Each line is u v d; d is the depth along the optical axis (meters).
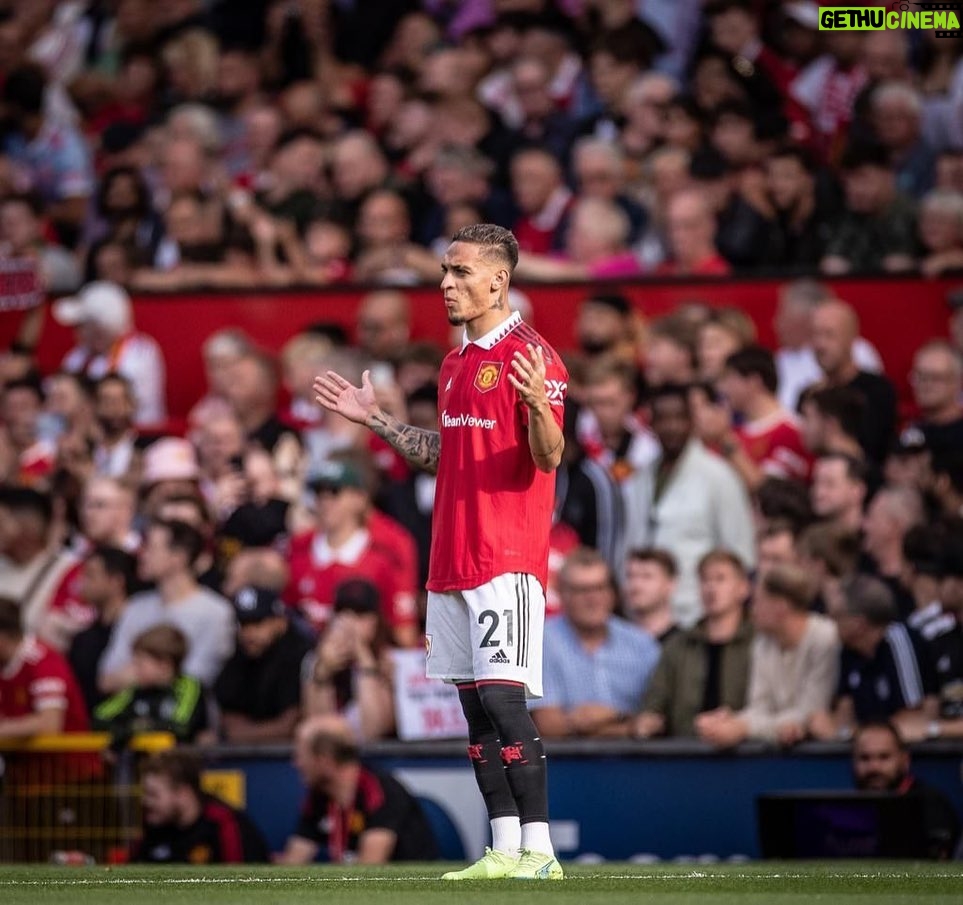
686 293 41.91
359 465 38.16
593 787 31.39
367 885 18.73
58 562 39.19
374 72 58.00
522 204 47.12
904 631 31.28
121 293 45.34
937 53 48.88
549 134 50.09
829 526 34.41
